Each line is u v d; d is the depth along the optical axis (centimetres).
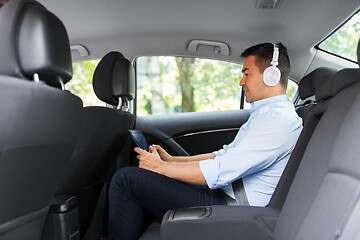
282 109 158
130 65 183
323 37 219
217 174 148
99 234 197
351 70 102
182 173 152
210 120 249
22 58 77
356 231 61
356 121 70
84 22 217
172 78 256
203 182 151
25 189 85
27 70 78
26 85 73
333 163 74
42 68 79
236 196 158
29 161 82
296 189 94
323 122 93
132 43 237
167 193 154
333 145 77
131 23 222
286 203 98
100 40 233
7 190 79
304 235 78
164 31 231
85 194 160
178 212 120
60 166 99
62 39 86
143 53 241
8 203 81
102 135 147
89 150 140
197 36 234
